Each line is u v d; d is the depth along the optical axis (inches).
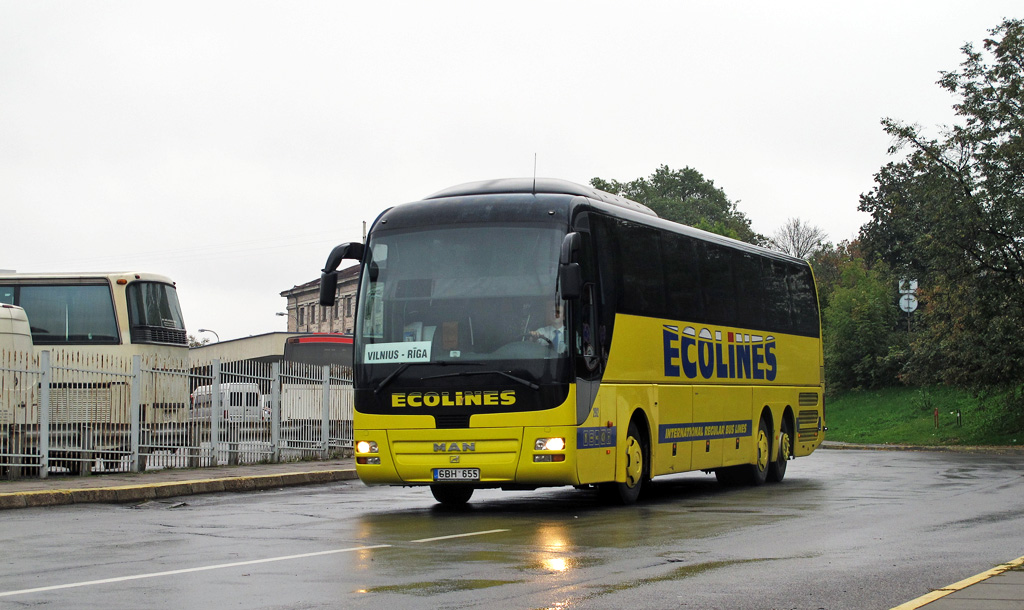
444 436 572.4
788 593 317.4
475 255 589.0
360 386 591.8
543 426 562.6
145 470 821.9
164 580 342.0
